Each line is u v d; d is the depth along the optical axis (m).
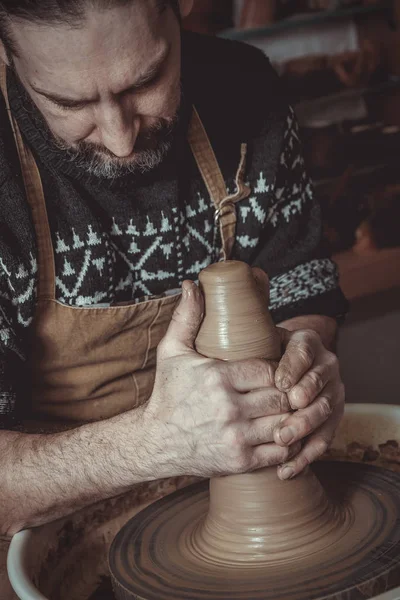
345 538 1.19
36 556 1.32
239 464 1.15
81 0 1.03
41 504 1.31
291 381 1.14
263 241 1.70
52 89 1.14
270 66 1.71
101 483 1.29
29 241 1.37
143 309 1.52
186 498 1.40
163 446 1.21
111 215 1.46
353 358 3.46
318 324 1.63
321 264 1.72
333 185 4.27
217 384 1.13
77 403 1.57
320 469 1.43
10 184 1.36
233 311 1.18
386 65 4.55
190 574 1.17
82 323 1.48
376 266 4.20
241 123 1.61
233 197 1.46
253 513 1.19
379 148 4.39
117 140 1.17
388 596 1.01
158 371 1.21
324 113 4.36
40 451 1.32
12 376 1.39
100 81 1.11
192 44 1.62
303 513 1.20
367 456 1.57
